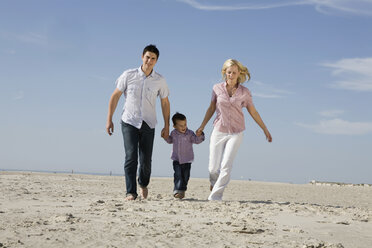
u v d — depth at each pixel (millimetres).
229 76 6730
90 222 4023
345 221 4863
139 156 6730
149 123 6551
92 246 3004
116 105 6613
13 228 3578
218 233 3680
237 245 3197
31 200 6070
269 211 5504
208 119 7109
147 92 6473
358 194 13898
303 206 6289
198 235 3539
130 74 6504
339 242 3520
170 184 14938
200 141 7148
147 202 6074
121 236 3375
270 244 3283
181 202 6176
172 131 7219
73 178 16344
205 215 4844
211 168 7012
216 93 6867
